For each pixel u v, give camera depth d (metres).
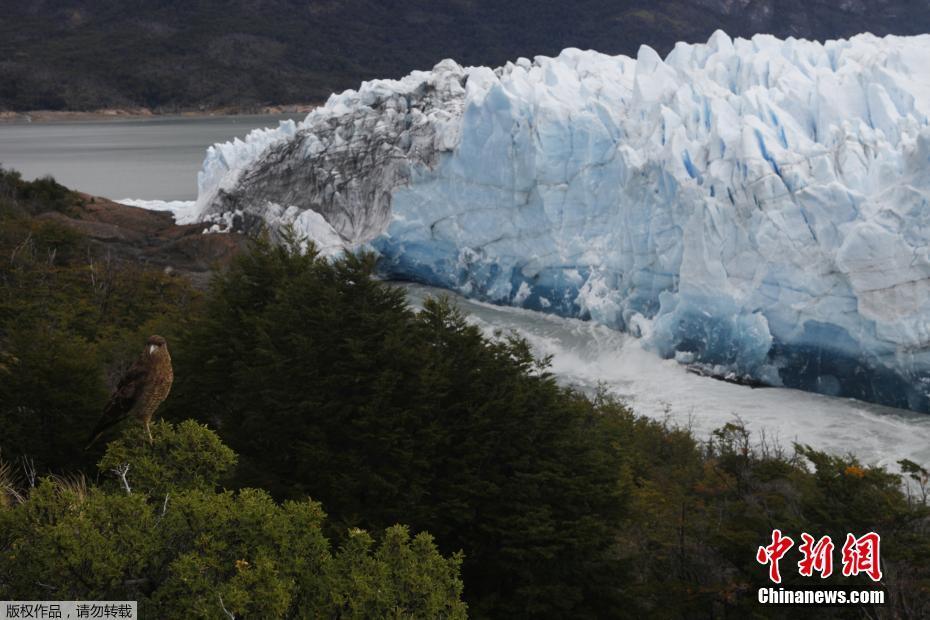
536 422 13.84
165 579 5.89
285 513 6.59
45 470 13.63
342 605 6.17
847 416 27.78
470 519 12.88
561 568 12.91
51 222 38.53
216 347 15.32
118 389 6.59
